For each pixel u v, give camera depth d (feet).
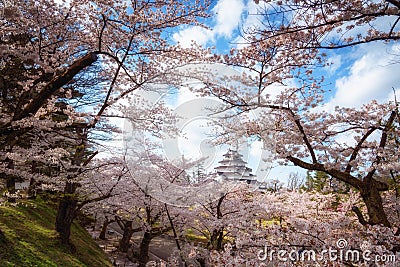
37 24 22.26
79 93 41.09
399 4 11.50
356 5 13.62
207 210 29.91
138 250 50.34
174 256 29.25
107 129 29.66
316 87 21.54
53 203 38.34
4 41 20.83
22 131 18.07
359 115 19.80
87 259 30.58
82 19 25.39
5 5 18.21
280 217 26.02
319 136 20.77
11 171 24.44
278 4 13.05
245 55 20.42
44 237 28.81
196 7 23.43
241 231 23.47
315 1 12.41
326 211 27.14
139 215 37.17
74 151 28.99
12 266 20.30
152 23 22.91
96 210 41.55
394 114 19.40
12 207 33.53
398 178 21.79
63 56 24.21
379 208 18.49
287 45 18.24
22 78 29.17
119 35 24.03
